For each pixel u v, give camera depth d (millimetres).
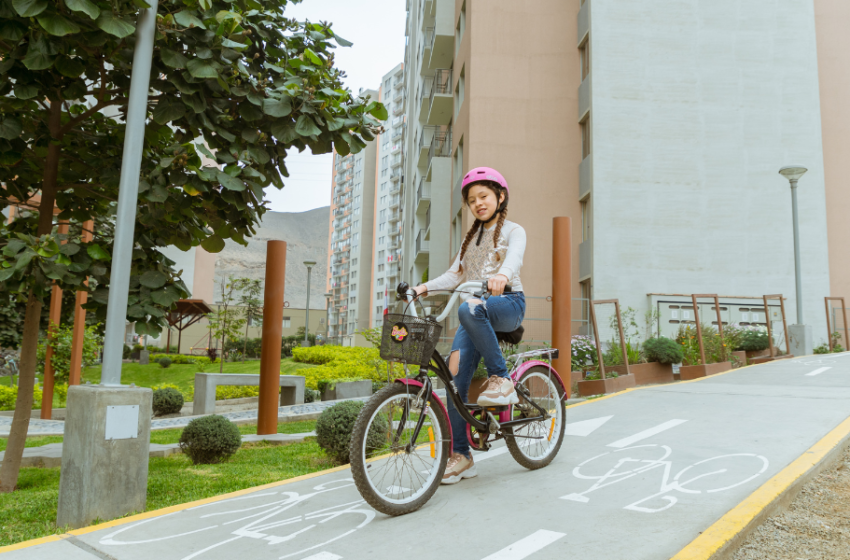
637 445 4934
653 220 17719
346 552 2941
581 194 19031
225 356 42688
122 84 5121
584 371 11836
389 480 3867
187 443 6512
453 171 24234
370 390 17609
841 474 4191
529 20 20094
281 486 4262
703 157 18016
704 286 17562
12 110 5137
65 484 3885
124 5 4301
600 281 17406
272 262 9055
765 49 18484
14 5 3939
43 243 4379
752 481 3775
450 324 14867
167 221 5332
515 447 4148
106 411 3898
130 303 4633
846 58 20156
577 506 3445
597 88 18109
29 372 5535
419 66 35250
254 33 5438
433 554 2861
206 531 3342
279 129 5027
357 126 5234
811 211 18031
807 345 16047
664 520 3146
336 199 122688
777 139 18172
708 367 12430
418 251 30188
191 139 5500
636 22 18391
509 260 3674
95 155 5906
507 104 19688
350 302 108812
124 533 3361
